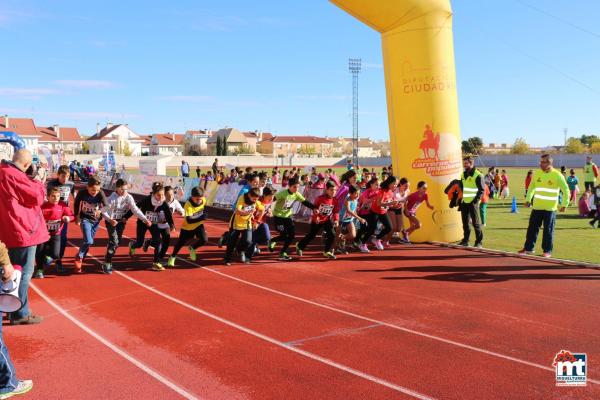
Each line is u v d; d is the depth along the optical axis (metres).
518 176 45.91
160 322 6.09
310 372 4.64
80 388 4.29
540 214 9.90
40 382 4.41
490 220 16.59
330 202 9.77
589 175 20.19
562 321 6.13
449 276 8.49
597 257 10.03
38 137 84.56
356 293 7.43
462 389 4.29
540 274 8.59
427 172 11.57
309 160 87.00
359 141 151.00
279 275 8.63
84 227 8.54
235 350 5.18
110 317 6.28
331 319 6.21
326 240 10.12
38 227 5.76
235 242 9.41
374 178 10.71
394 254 10.54
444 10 11.35
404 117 11.65
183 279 8.31
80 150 100.31
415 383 4.41
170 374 4.59
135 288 7.71
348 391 4.25
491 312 6.50
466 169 11.06
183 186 23.89
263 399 4.11
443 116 11.49
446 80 11.47
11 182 5.37
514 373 4.62
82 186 31.92
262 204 9.70
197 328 5.86
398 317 6.29
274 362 4.87
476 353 5.11
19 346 5.28
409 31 11.29
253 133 127.31
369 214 10.66
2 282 4.09
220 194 20.77
